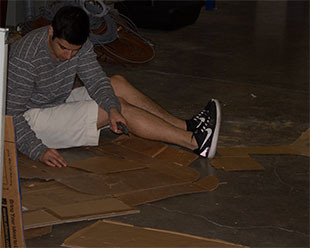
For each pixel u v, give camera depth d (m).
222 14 9.94
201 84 5.12
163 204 2.68
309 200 2.81
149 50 5.72
